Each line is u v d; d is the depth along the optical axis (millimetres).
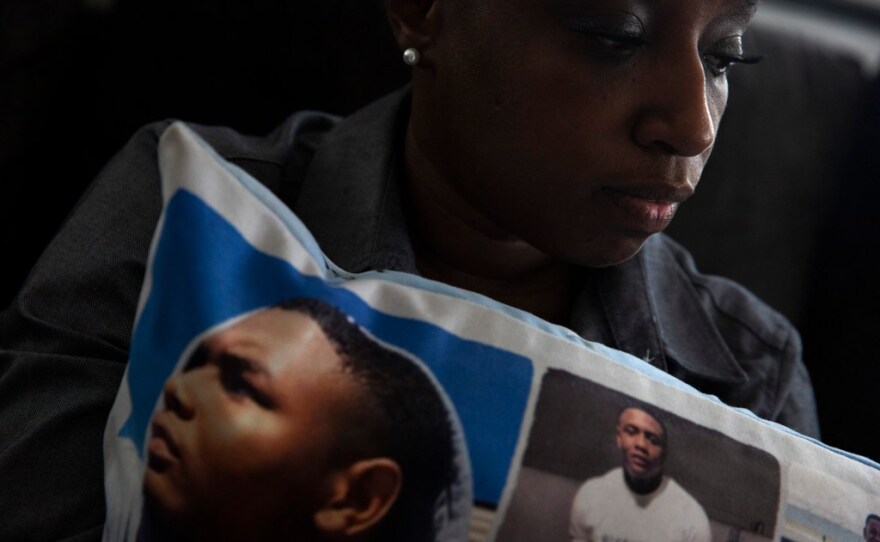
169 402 396
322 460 391
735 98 959
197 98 911
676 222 962
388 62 914
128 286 558
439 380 410
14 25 884
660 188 517
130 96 913
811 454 469
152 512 396
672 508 418
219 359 390
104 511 494
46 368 517
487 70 525
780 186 980
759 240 981
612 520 407
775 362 732
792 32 1004
